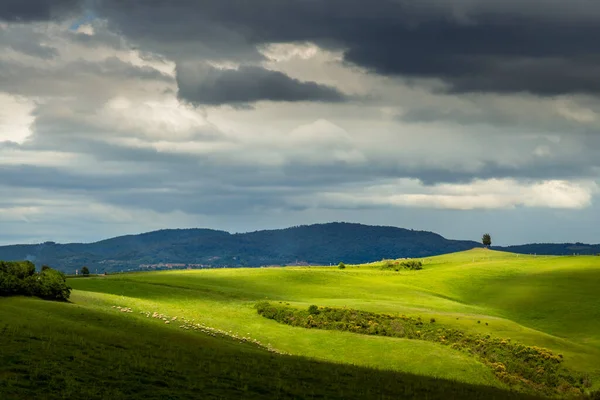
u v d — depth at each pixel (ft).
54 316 209.26
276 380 157.28
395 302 410.31
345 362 240.73
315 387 156.35
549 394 225.35
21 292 251.80
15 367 130.72
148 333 211.82
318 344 266.16
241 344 238.48
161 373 146.82
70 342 162.71
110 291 368.48
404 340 270.87
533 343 282.97
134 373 142.82
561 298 446.60
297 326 299.17
